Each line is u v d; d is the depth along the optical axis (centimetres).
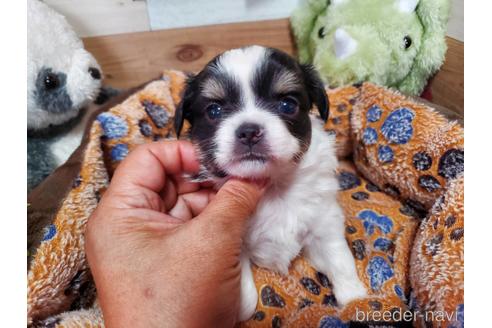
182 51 32
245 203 15
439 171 20
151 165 17
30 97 22
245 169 15
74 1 29
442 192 20
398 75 28
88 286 18
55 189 19
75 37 25
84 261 18
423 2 26
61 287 17
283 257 20
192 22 31
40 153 25
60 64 23
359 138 25
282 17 32
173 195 19
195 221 13
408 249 20
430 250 17
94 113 24
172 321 12
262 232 19
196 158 18
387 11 26
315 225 19
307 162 18
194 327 12
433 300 16
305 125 18
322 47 28
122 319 12
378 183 25
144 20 31
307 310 18
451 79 27
